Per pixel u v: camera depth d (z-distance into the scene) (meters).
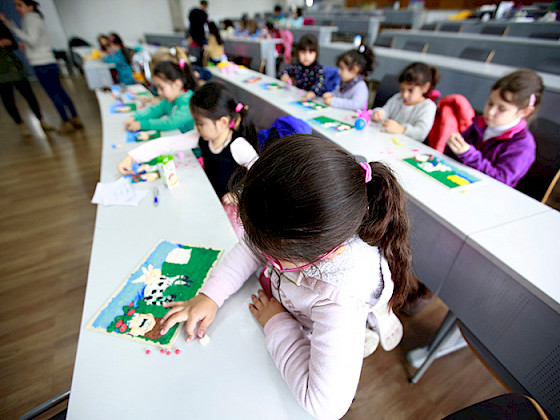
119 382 0.54
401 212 0.53
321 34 4.89
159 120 1.78
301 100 2.32
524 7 6.02
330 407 0.47
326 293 0.50
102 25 8.35
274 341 0.58
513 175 1.27
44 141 3.47
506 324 0.82
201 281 0.74
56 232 2.01
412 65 1.73
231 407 0.51
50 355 1.28
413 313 1.45
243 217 0.43
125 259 0.81
